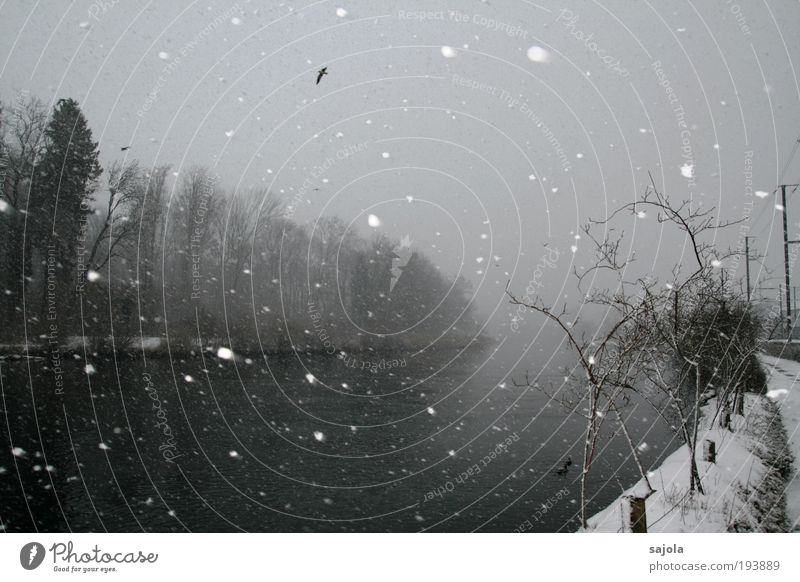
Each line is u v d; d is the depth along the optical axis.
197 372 27.52
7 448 14.47
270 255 37.19
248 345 32.72
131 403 20.52
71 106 24.09
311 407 21.80
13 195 24.12
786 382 18.94
